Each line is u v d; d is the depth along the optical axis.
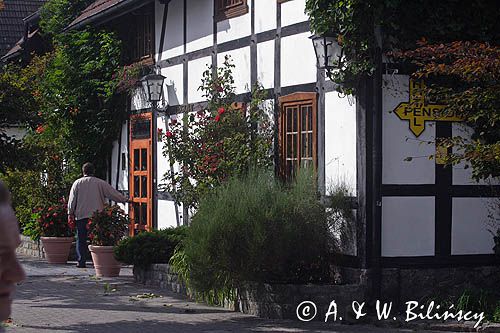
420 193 11.31
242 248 10.85
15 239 4.54
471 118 10.24
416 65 11.16
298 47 12.60
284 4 13.01
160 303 12.09
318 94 12.08
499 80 9.93
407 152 11.25
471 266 11.55
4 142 13.64
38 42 27.03
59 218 17.62
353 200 11.29
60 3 22.56
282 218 10.95
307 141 12.41
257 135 13.48
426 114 11.31
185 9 16.58
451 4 11.15
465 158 9.85
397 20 10.98
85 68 19.69
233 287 11.32
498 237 11.63
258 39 13.75
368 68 10.99
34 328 10.10
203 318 10.92
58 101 20.11
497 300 11.13
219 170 13.59
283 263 11.10
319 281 11.55
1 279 4.51
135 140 18.83
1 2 16.77
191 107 16.14
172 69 17.12
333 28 11.12
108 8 18.31
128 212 19.11
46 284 14.09
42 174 19.14
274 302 10.95
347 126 11.44
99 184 16.50
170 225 16.95
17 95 13.62
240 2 14.36
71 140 20.16
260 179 11.62
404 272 11.22
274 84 13.23
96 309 11.57
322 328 10.34
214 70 15.02
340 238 11.47
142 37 18.80
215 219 10.98
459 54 9.86
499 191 11.68
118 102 19.58
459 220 11.50
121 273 15.81
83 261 16.59
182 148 14.66
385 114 11.16
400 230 11.24
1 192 4.54
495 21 11.34
